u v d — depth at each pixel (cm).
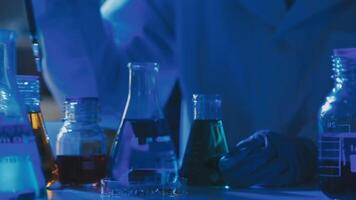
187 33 177
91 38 170
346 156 83
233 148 109
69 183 109
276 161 105
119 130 100
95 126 114
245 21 170
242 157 105
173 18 181
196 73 176
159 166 94
